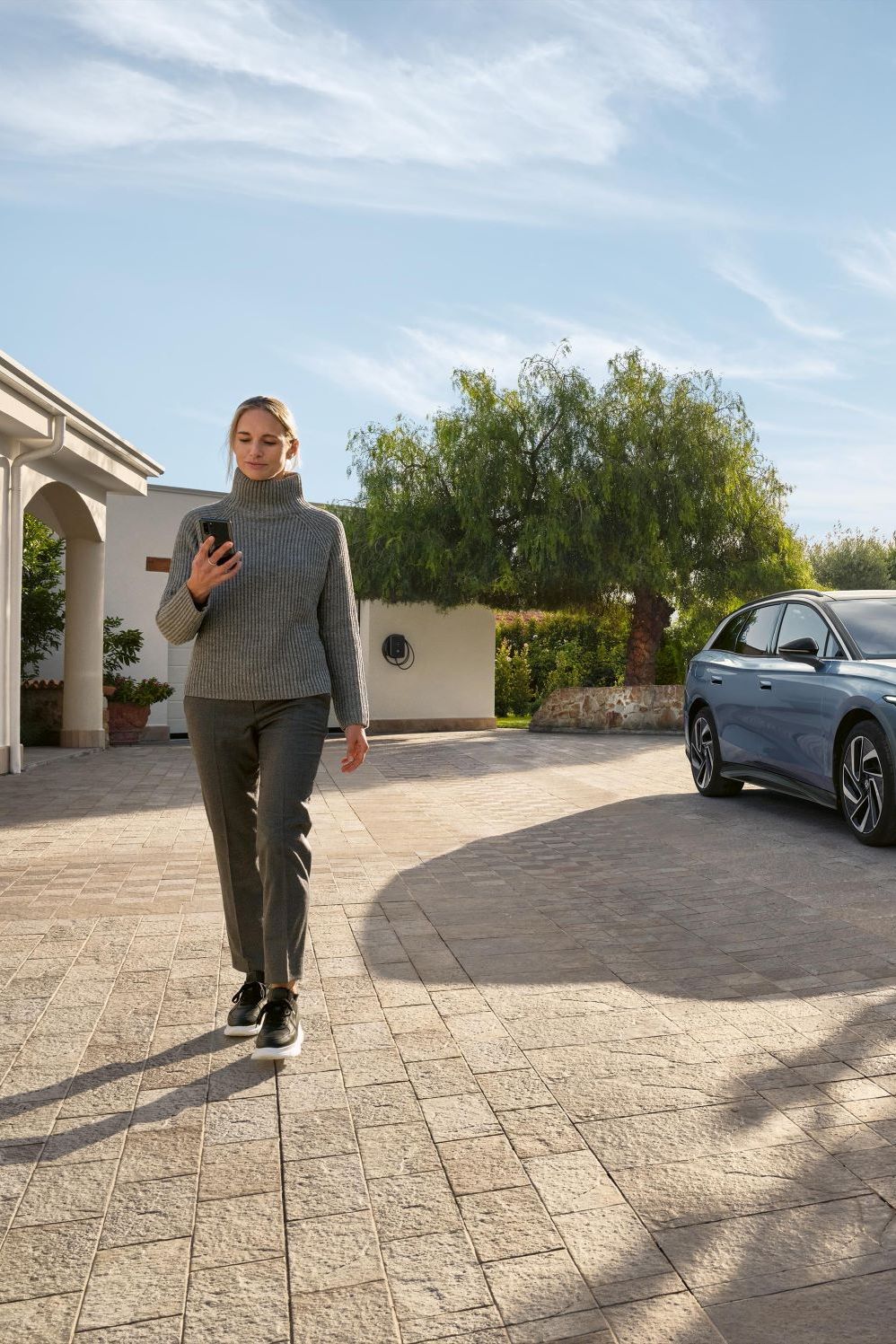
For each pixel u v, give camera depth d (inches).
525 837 266.5
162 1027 126.1
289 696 118.4
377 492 627.2
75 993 138.6
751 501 644.1
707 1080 109.6
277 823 116.3
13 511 397.7
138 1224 81.5
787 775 279.7
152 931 170.1
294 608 119.6
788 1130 97.5
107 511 611.8
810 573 681.0
